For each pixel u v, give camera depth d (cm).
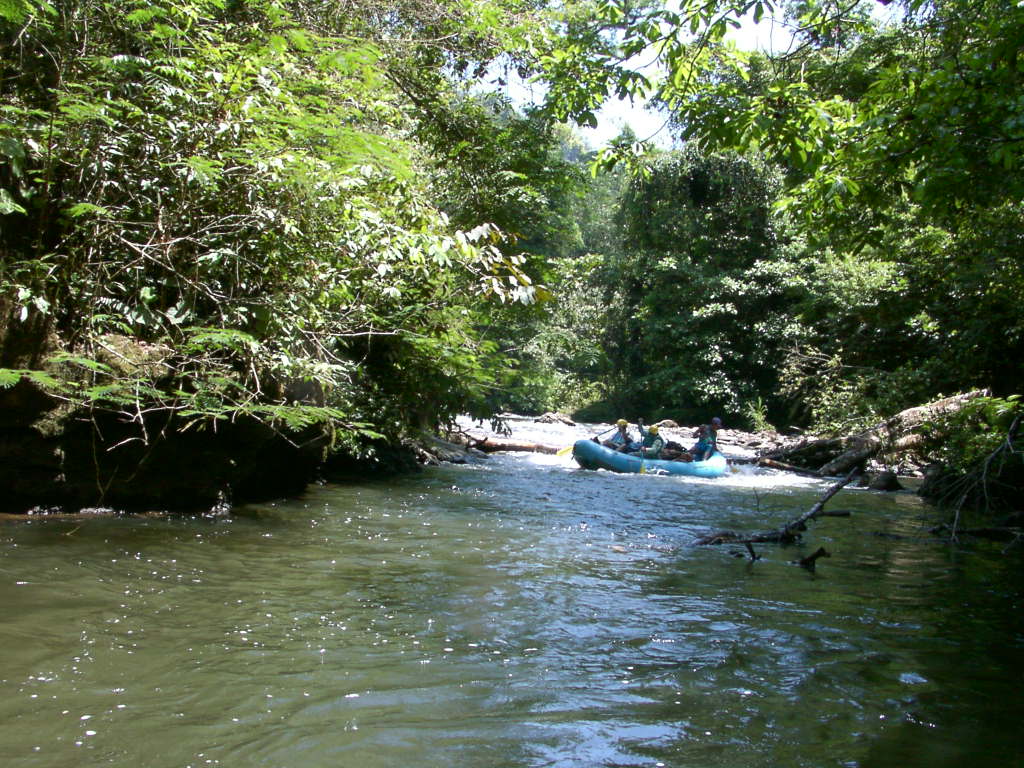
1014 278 1218
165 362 566
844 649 407
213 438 634
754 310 2645
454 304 852
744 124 566
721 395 2603
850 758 282
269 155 573
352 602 438
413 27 1024
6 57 535
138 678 310
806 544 716
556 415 2561
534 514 805
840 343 1936
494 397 1190
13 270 514
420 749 270
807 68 739
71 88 543
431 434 1396
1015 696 349
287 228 569
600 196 3841
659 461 1366
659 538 715
